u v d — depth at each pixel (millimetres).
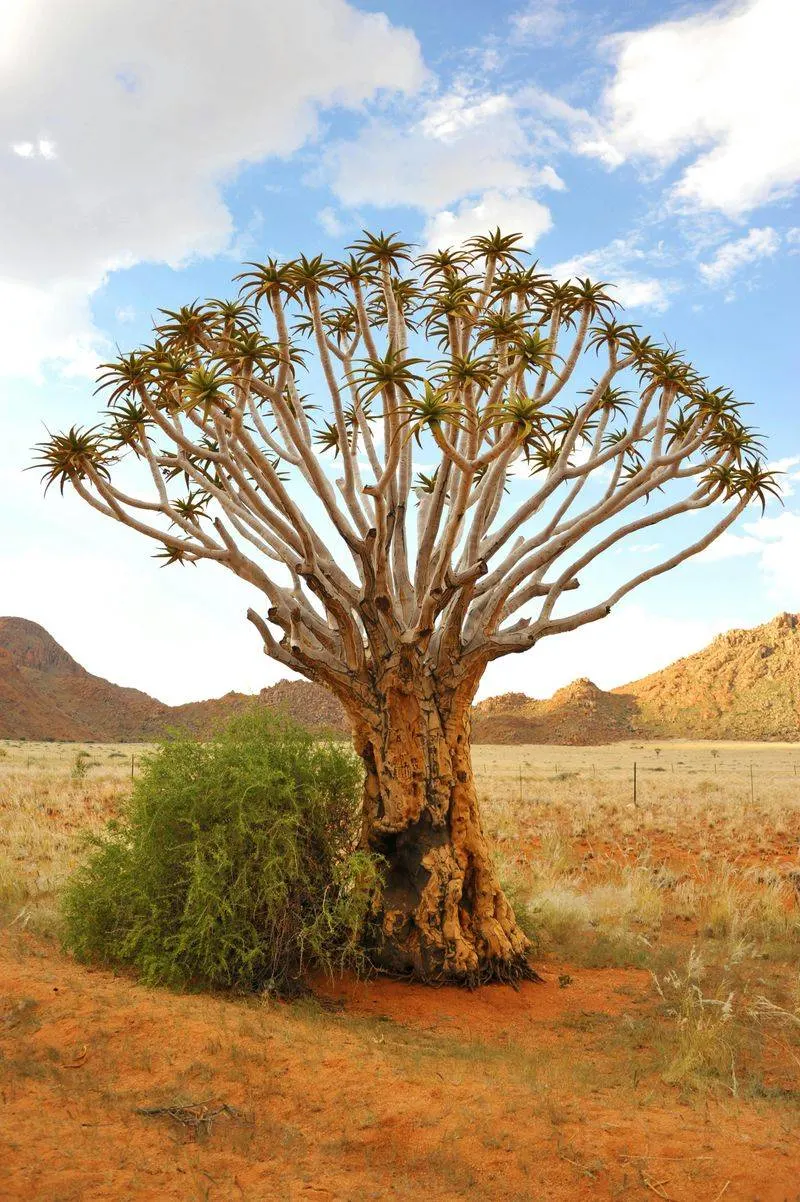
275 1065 5535
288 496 8422
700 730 142125
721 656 167250
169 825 8227
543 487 9422
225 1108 4914
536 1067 5996
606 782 38250
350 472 9391
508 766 55031
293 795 8180
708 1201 4082
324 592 8836
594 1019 7840
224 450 8750
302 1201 4023
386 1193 4133
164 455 9789
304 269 8508
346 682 9047
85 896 8391
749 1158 4473
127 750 71500
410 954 8562
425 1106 4980
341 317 10461
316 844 8578
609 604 9312
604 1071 6133
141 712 145375
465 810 9062
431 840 8867
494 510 10219
